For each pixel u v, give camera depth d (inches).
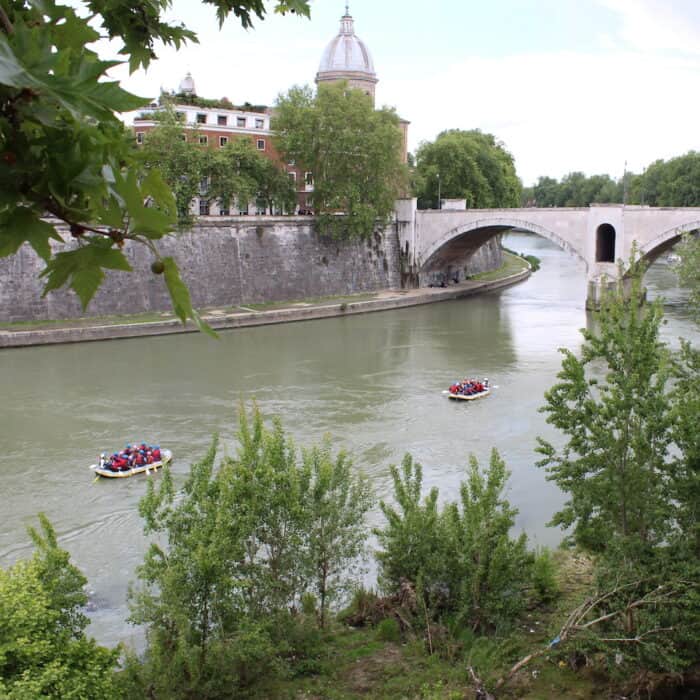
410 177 3486.7
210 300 2669.8
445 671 627.5
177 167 2513.5
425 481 1202.0
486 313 2847.0
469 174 4072.3
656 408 641.0
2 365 1875.0
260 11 203.5
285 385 1753.2
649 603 604.7
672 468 649.6
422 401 1637.6
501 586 687.7
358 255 3206.2
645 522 652.1
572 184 7598.4
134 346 2137.1
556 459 677.9
